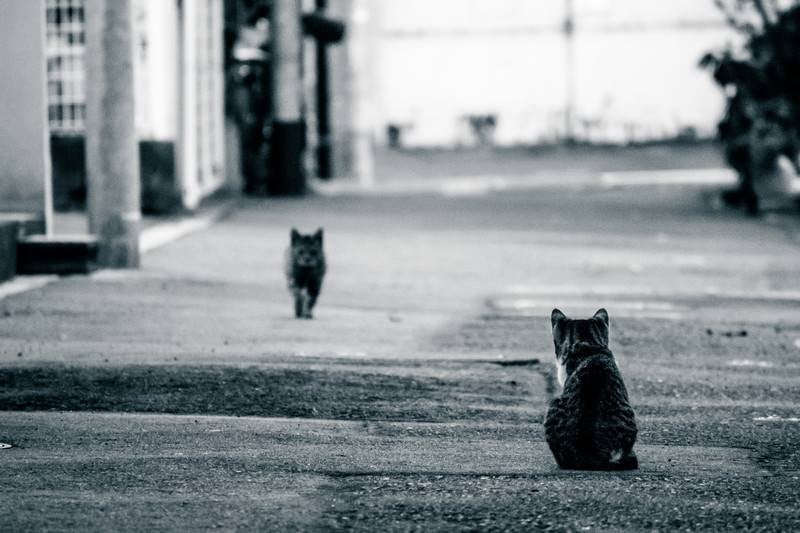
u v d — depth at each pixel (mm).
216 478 7891
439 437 9430
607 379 7914
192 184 30172
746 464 8430
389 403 10695
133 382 11148
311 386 11203
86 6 19609
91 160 19828
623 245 25203
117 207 19797
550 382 11719
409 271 20953
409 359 12711
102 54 19531
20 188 19688
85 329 14266
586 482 7680
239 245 24141
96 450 8766
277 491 7535
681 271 21297
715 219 31234
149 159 28578
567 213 32594
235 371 11633
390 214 31922
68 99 28281
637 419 10188
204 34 32906
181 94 28891
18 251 18891
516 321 15750
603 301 17750
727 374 12422
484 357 12930
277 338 13977
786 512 7004
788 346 14133
